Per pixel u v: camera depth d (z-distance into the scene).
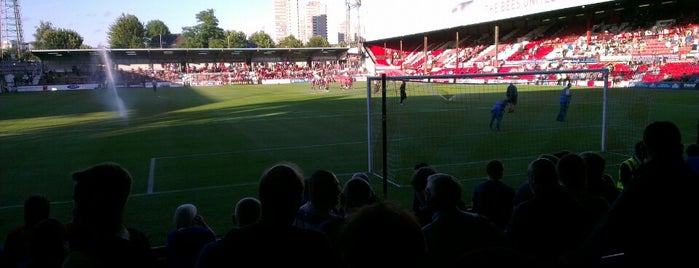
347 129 18.98
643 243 2.67
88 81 66.50
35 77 66.31
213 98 39.03
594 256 2.75
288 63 85.06
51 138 18.31
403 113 23.78
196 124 21.61
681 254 2.62
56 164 13.42
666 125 2.88
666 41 43.84
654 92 31.03
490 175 5.52
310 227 3.84
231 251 2.46
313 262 2.45
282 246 2.44
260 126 20.42
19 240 4.31
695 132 16.33
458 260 1.70
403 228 1.90
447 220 3.24
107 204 2.70
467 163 12.62
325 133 18.05
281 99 36.03
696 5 46.34
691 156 5.93
